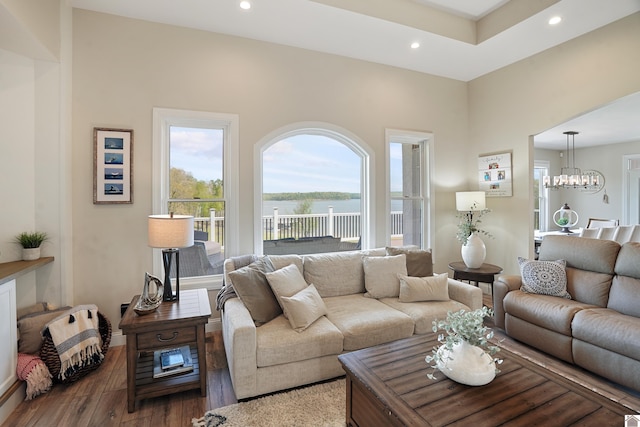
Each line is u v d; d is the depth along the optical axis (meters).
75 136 2.80
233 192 3.31
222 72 3.25
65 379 2.25
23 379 2.09
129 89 2.95
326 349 2.26
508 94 4.11
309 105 3.63
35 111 2.59
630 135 6.55
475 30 3.57
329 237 3.94
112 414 1.98
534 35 3.38
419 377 1.60
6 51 2.49
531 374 1.62
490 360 1.59
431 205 4.37
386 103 4.07
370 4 3.01
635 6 2.87
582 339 2.40
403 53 3.76
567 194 8.09
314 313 2.42
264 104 3.42
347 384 1.76
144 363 2.44
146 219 3.02
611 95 3.16
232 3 2.78
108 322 2.69
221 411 1.99
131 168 2.95
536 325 2.76
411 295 2.86
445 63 4.04
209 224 3.33
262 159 3.55
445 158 4.48
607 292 2.68
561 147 7.80
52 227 2.64
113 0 2.72
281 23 3.10
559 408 1.35
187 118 3.13
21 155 2.56
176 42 3.10
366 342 2.38
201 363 2.15
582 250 2.96
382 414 1.45
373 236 3.99
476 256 3.69
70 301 2.75
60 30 2.62
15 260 2.53
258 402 2.08
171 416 1.96
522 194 3.99
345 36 3.36
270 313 2.43
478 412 1.33
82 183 2.83
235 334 2.03
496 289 3.21
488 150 4.37
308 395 2.15
